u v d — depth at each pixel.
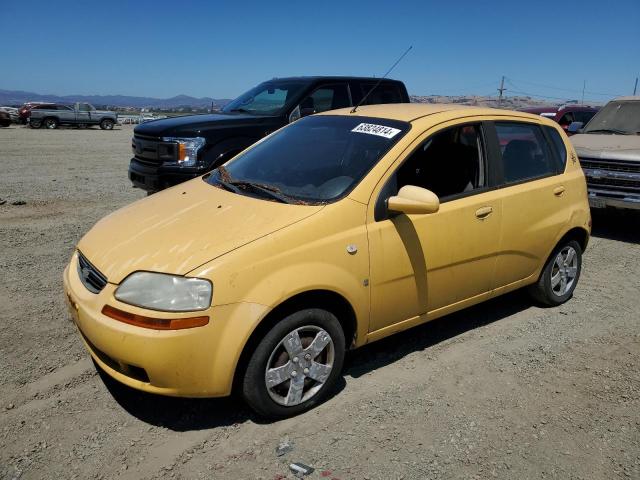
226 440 2.97
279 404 3.10
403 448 2.95
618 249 7.15
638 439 3.10
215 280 2.81
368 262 3.31
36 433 2.97
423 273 3.64
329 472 2.74
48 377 3.52
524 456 2.92
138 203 3.92
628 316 4.86
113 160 15.78
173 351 2.75
